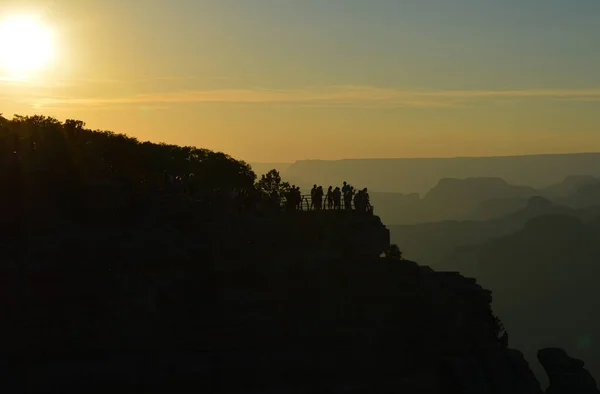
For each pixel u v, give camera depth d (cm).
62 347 3616
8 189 4184
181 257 4056
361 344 4141
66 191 4347
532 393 4750
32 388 3462
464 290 5234
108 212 4325
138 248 3969
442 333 4606
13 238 3922
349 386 3934
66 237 3944
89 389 3541
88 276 3788
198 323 3878
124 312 3738
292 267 4300
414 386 4141
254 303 4012
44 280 3725
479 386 4338
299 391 3822
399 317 4453
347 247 4803
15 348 3544
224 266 4122
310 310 4153
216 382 3741
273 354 3909
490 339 5009
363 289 4400
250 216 4981
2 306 3600
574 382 5250
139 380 3622
